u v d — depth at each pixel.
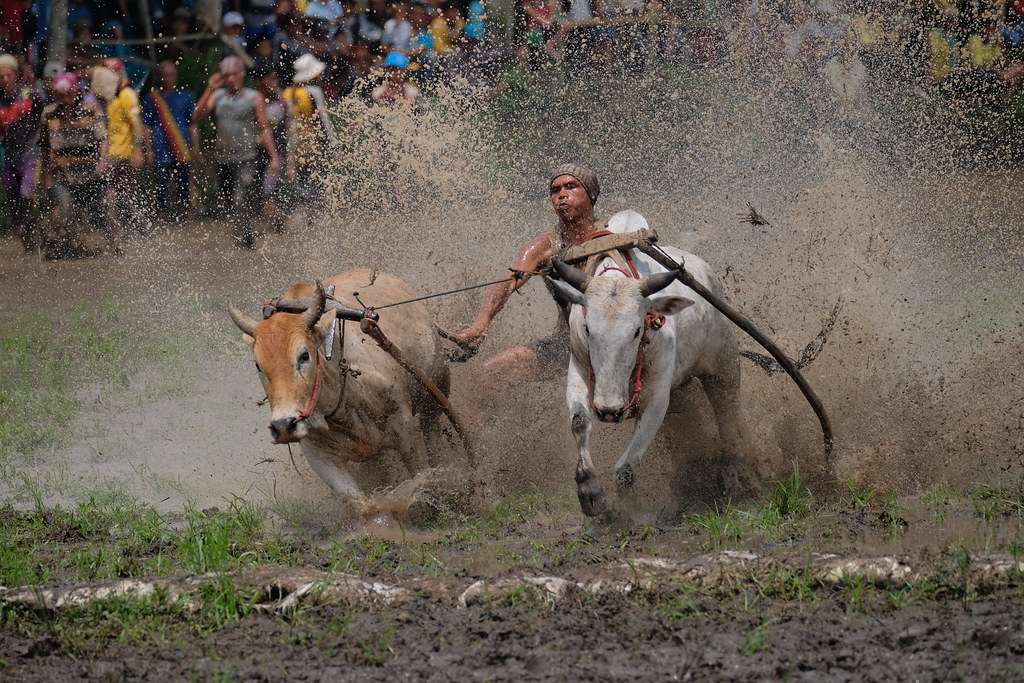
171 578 12.43
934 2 30.89
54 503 16.72
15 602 12.20
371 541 14.02
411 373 15.21
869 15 30.91
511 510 15.59
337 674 10.49
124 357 24.59
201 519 15.16
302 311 14.32
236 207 35.12
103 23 36.62
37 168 35.78
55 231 35.62
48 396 21.88
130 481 17.39
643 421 14.54
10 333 26.78
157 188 36.75
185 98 36.44
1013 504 14.45
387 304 16.02
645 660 10.54
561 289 14.07
